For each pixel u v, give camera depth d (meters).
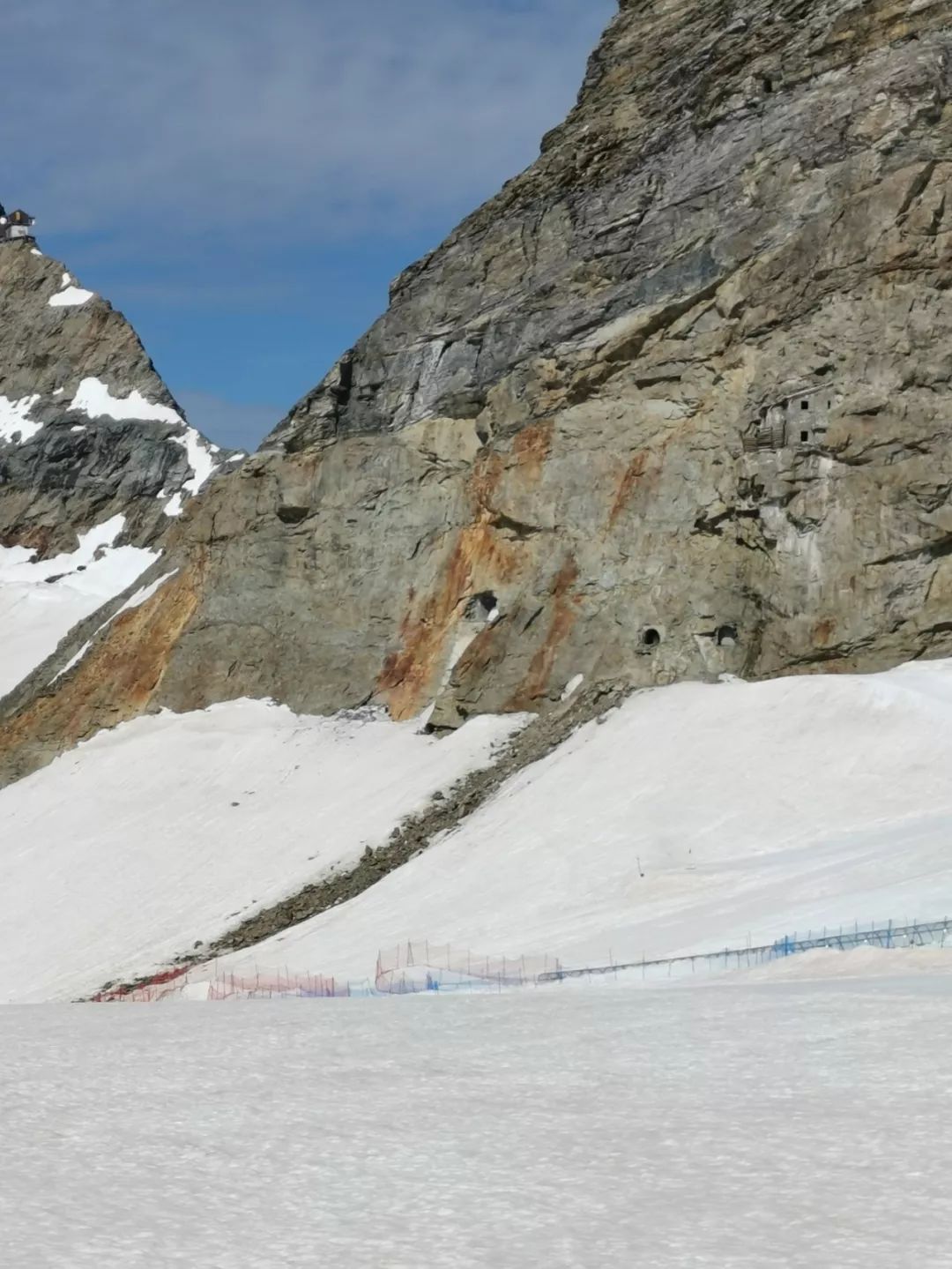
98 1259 10.04
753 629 59.78
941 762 46.00
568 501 68.06
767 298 62.31
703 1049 17.39
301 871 59.16
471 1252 10.01
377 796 63.81
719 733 52.41
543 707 64.56
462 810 58.09
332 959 44.56
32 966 60.16
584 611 65.25
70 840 71.25
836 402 57.91
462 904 46.88
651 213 71.12
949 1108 13.38
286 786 69.62
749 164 66.81
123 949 58.44
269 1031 22.12
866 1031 17.64
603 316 70.19
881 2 65.06
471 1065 17.53
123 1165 12.96
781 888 37.69
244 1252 10.19
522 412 71.62
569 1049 18.31
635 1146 12.79
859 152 62.09
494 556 71.25
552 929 40.84
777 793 47.69
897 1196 10.80
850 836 43.00
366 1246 10.27
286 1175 12.46
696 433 64.19
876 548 56.31
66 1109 15.65
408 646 74.62
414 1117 14.55
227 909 58.59
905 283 58.09
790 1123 13.22
